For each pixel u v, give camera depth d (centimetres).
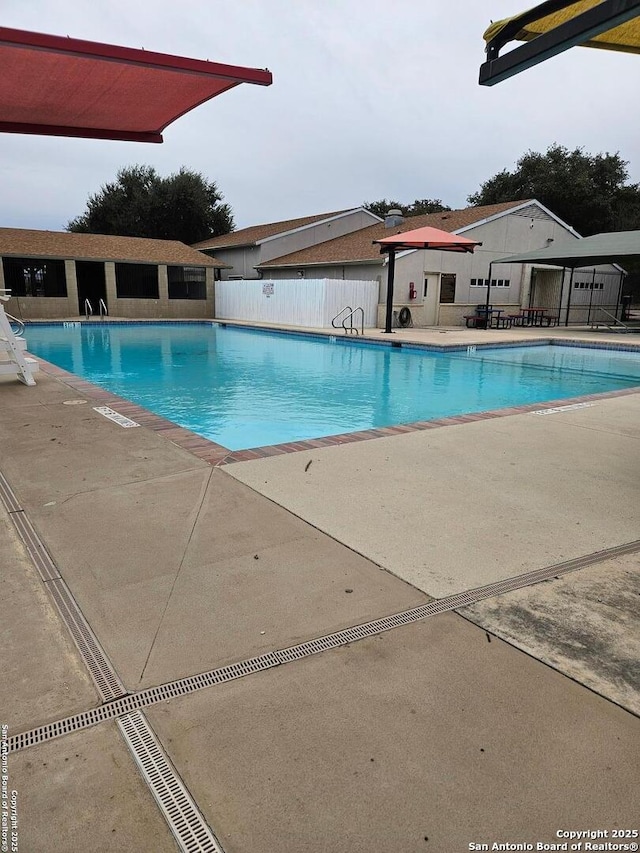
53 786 143
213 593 238
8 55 352
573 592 243
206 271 2503
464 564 268
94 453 440
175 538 290
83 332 1950
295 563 266
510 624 219
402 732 162
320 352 1451
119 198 3800
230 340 1738
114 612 223
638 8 190
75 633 209
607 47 278
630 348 1419
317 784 144
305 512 328
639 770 150
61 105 445
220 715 168
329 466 418
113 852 126
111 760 151
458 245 1555
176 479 382
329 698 176
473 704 174
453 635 211
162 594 237
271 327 1914
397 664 194
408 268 1973
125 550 276
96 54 329
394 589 244
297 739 159
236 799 140
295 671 189
